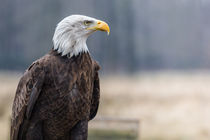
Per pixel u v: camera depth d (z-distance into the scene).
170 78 61.28
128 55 75.75
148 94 36.28
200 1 96.31
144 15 90.12
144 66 86.12
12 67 64.62
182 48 92.25
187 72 84.19
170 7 94.38
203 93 36.47
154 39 89.81
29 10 67.25
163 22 92.88
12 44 66.31
